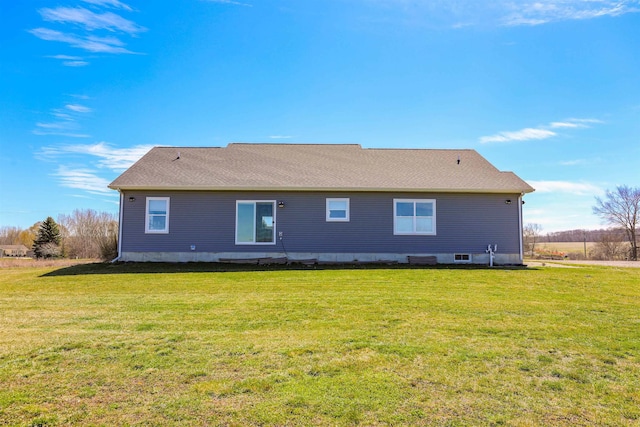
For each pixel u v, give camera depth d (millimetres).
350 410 3418
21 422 3209
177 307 7578
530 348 5098
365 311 7195
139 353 4832
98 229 32531
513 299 8336
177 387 3873
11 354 4785
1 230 49125
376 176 16281
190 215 15336
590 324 6312
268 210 15492
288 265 14648
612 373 4293
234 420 3252
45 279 11469
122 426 3158
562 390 3859
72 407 3465
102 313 7078
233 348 5039
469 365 4488
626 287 9930
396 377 4129
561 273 12523
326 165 17359
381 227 15477
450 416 3334
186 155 18047
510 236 15492
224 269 13453
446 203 15578
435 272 12578
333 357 4723
